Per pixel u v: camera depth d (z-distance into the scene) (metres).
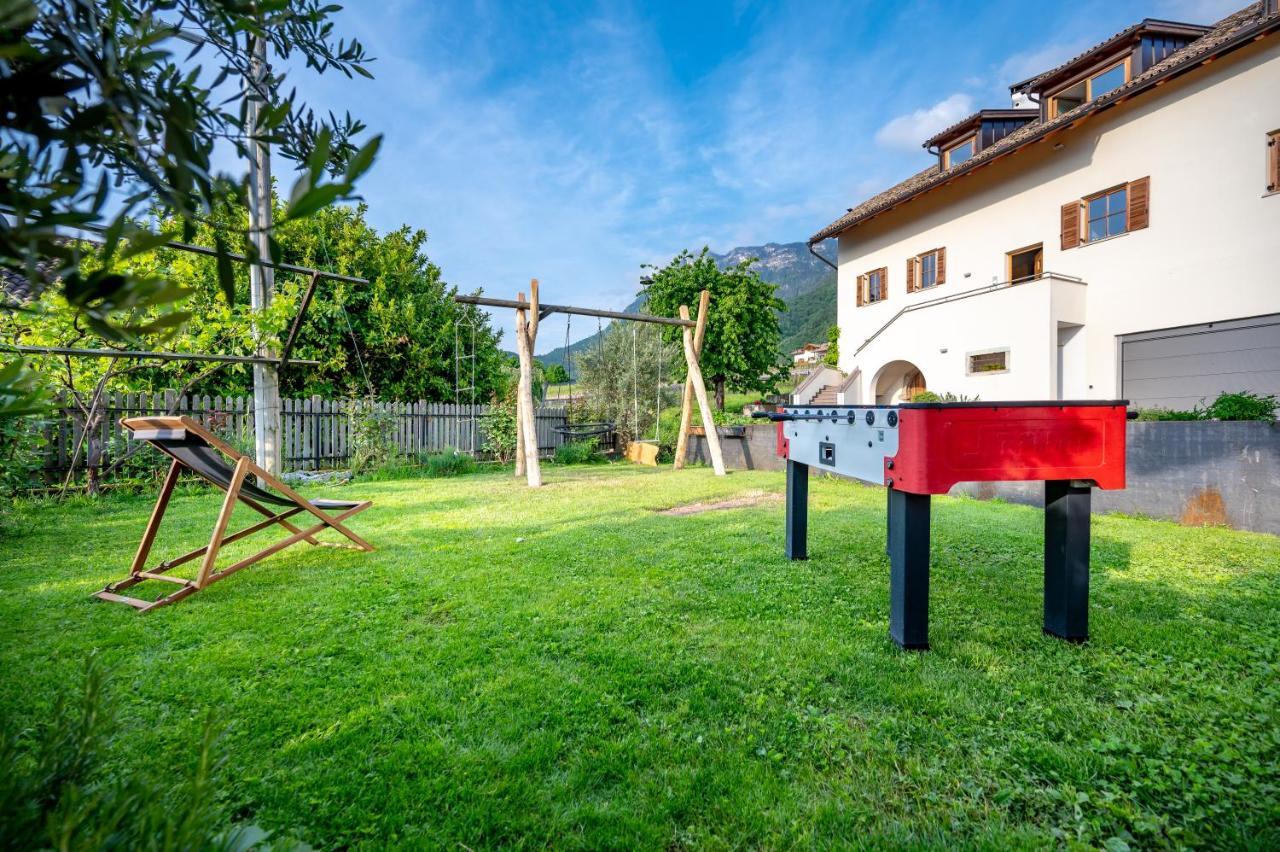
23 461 6.23
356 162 0.53
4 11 0.52
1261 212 10.09
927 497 3.16
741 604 3.83
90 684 1.27
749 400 26.12
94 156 0.74
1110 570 4.75
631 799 1.92
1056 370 11.88
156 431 3.90
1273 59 9.91
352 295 14.77
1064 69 13.16
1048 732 2.34
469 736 2.25
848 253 18.86
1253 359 11.08
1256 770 2.02
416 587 4.13
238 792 1.89
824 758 2.15
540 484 10.36
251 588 4.09
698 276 21.56
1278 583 4.37
